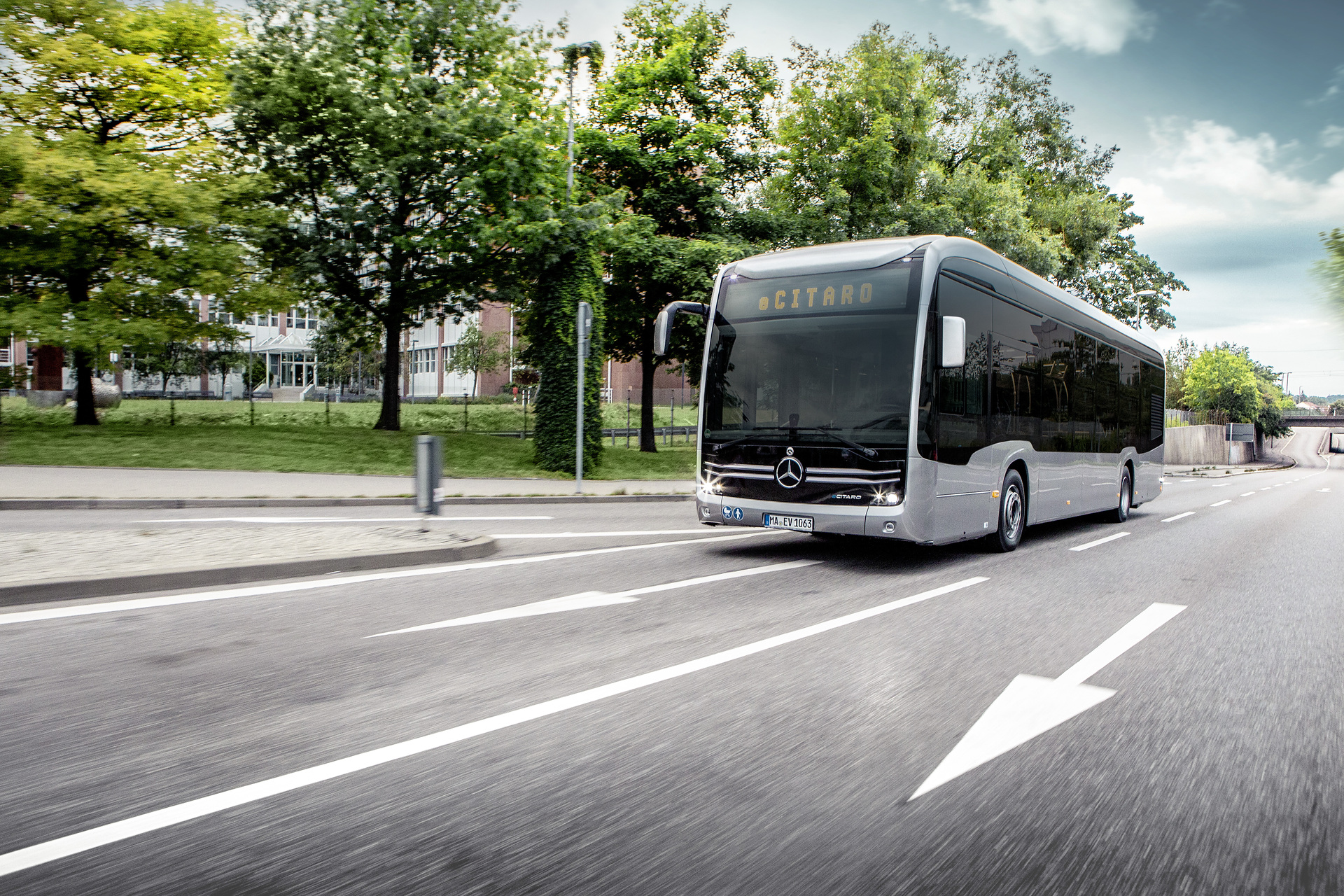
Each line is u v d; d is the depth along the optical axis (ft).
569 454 70.38
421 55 78.38
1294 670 16.83
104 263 76.07
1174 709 14.19
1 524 33.96
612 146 85.92
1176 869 8.79
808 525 28.99
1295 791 10.86
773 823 9.64
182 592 21.90
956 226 96.78
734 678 15.34
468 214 75.66
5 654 16.08
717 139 88.02
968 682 15.49
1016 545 35.09
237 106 73.87
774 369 30.19
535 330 72.28
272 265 79.51
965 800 10.39
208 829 9.21
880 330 28.60
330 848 8.84
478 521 40.81
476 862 8.60
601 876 8.39
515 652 16.76
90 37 71.67
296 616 19.52
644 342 92.22
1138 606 23.13
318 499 44.60
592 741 12.12
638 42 94.38
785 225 91.56
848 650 17.61
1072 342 40.68
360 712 13.12
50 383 124.98
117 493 43.62
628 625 19.31
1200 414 251.39
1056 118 138.31
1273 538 41.73
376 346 98.17
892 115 97.86
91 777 10.54
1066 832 9.60
